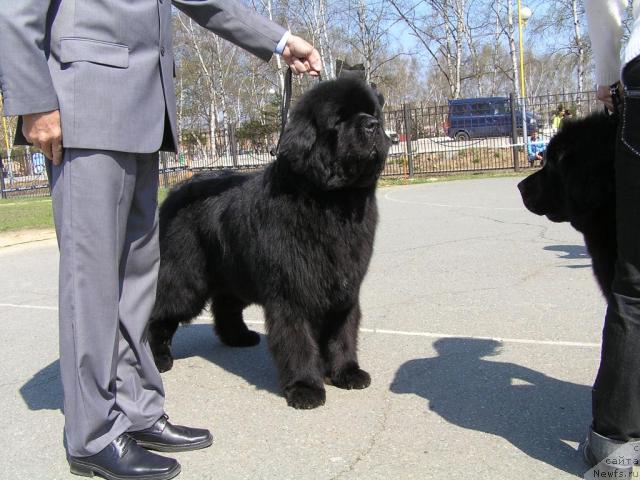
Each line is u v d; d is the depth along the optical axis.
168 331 4.23
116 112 2.55
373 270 6.91
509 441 2.86
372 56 35.97
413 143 23.12
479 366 3.86
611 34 2.60
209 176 4.23
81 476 2.79
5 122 31.50
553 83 57.50
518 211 10.73
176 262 4.08
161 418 2.98
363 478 2.61
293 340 3.47
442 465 2.68
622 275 2.28
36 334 5.29
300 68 3.49
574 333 4.38
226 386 3.84
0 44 2.33
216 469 2.76
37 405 3.68
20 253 10.03
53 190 2.64
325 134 3.15
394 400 3.44
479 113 25.30
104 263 2.62
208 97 47.81
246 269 3.73
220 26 3.32
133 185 2.73
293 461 2.79
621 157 2.24
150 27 2.68
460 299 5.50
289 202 3.31
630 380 2.27
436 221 10.30
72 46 2.48
